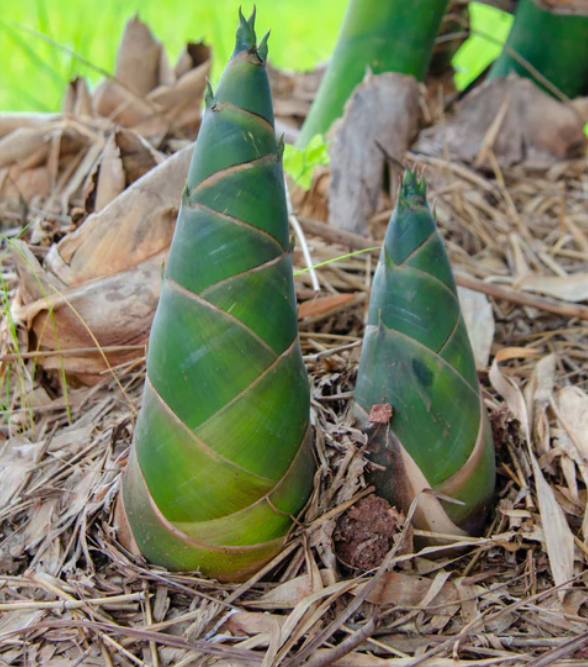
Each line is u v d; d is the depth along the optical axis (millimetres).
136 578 443
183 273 378
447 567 478
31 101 1125
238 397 382
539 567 477
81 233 566
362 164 792
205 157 372
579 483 531
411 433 440
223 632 428
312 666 392
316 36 1640
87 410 589
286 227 388
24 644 434
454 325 438
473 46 1463
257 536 421
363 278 735
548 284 746
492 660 417
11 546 489
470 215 858
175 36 1464
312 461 447
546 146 957
